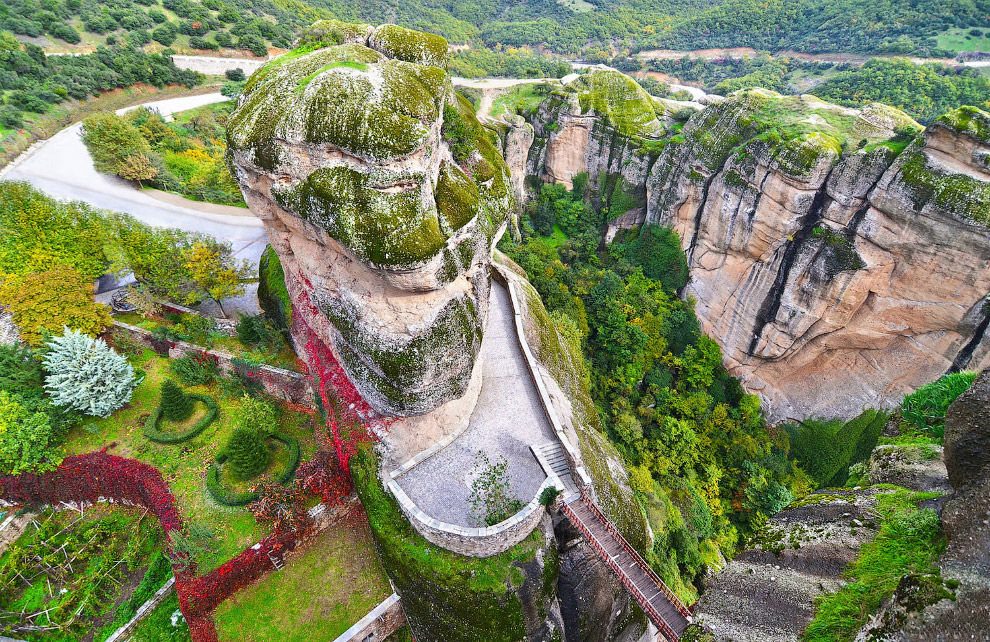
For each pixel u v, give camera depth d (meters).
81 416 25.50
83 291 28.19
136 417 26.27
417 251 16.14
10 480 23.53
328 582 21.12
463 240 18.66
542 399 24.05
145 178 46.38
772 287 39.62
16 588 21.48
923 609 7.98
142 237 30.11
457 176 19.39
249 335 28.08
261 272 30.62
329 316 19.83
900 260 32.41
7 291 26.11
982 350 31.30
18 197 31.19
